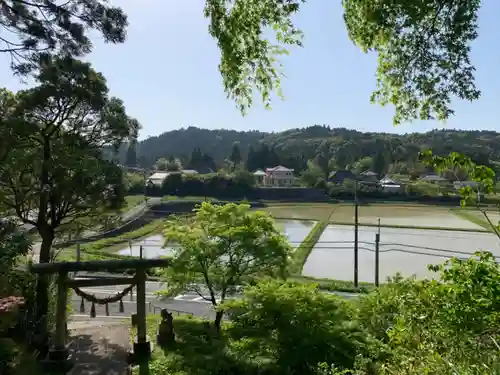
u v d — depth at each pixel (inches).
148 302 932.0
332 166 4421.8
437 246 1450.5
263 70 259.3
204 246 583.5
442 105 236.7
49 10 391.2
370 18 224.7
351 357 368.2
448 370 170.6
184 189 2955.2
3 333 559.8
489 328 181.6
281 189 3262.8
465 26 210.2
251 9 242.2
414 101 245.4
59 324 563.8
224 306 478.9
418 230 1851.6
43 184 650.8
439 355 177.8
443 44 219.9
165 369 506.3
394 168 4256.9
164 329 623.2
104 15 412.2
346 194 3319.4
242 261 589.6
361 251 1419.8
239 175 3221.0
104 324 758.5
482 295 188.1
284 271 584.7
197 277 617.9
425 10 207.0
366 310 407.2
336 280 1040.2
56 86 629.0
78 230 759.7
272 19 241.3
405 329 208.8
